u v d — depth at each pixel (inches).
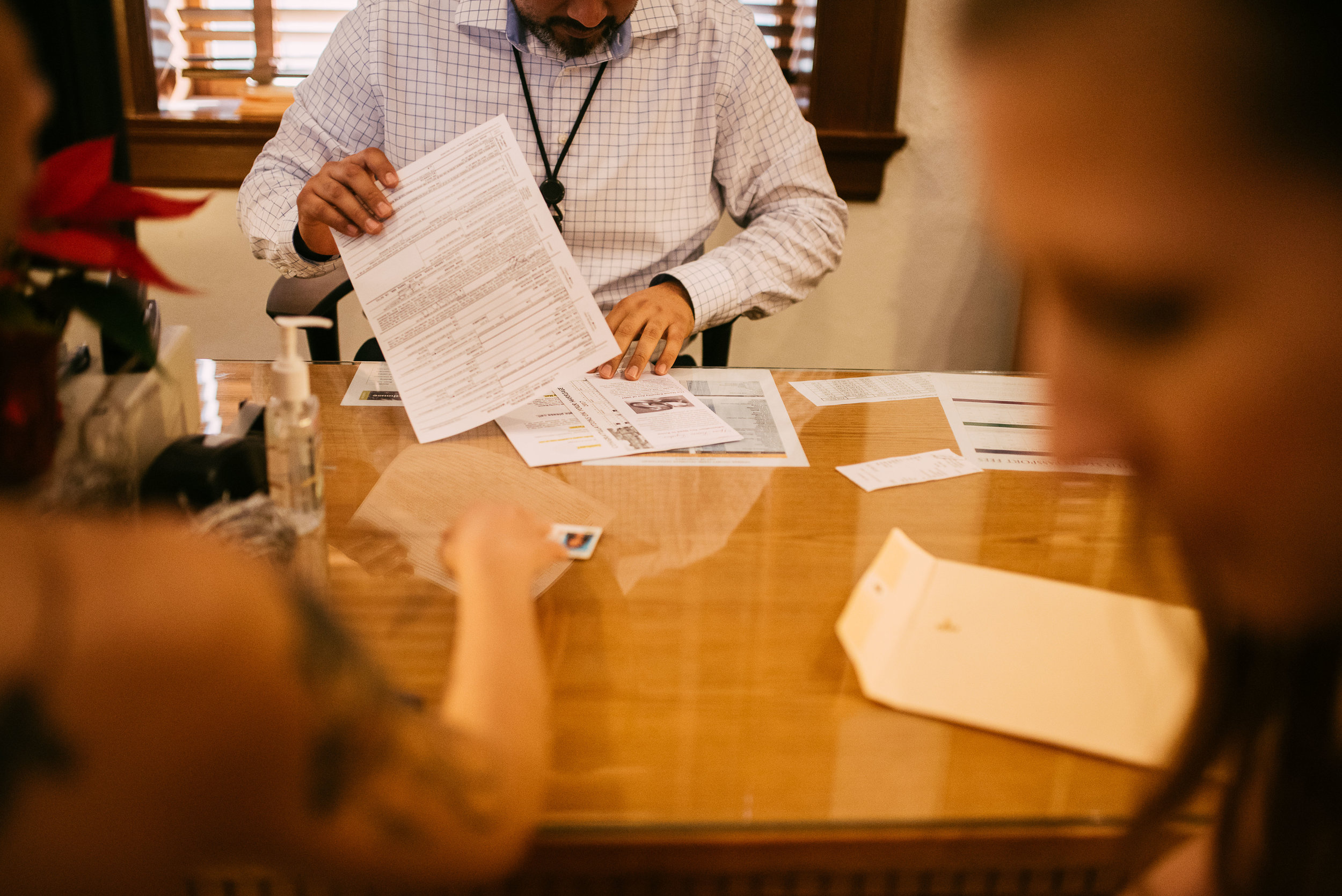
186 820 13.7
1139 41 10.6
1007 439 45.8
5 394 24.8
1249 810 18.8
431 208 46.7
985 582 32.4
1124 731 25.8
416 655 28.5
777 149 69.6
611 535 36.1
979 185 12.5
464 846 17.2
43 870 13.1
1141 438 13.5
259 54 93.4
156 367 28.4
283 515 30.4
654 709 26.5
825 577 33.5
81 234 24.2
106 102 38.4
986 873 23.7
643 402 48.9
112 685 12.7
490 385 45.4
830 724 26.1
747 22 67.6
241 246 94.1
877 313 100.7
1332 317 11.1
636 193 67.2
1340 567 13.1
